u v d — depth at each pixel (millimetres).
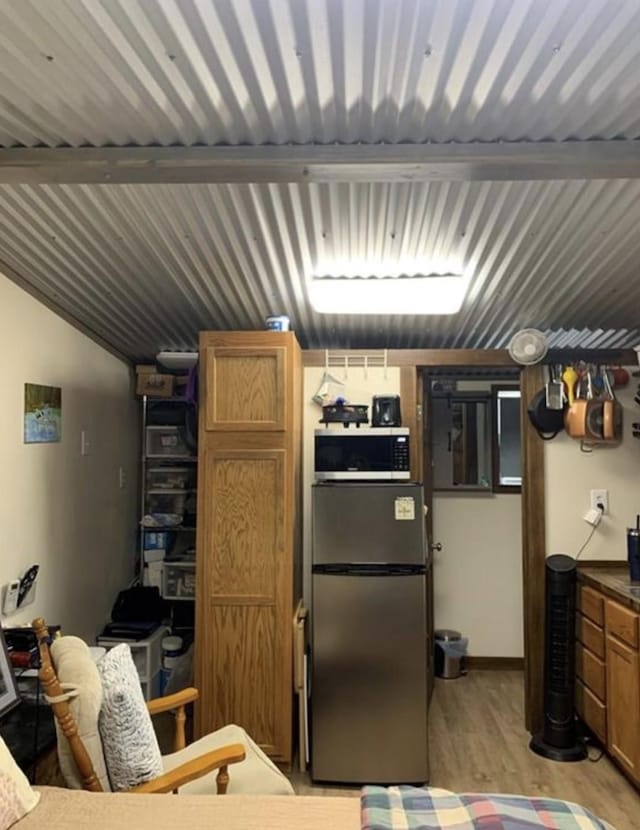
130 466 4438
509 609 4660
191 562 4141
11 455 2959
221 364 3182
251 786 2199
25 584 2998
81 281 3107
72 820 1625
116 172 2119
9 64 1695
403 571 3111
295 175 2119
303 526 3641
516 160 2021
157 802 1716
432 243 2727
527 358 3625
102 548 3980
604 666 3158
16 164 2088
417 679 3090
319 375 3736
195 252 2830
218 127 1979
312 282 3088
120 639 3770
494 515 4695
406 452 3328
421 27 1566
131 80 1762
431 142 2031
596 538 3707
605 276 3008
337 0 1485
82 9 1496
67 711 1934
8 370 2938
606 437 3568
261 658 3102
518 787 3025
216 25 1562
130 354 4305
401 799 1693
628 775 2998
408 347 4230
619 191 2297
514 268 2947
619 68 1687
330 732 3086
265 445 3152
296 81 1771
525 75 1728
